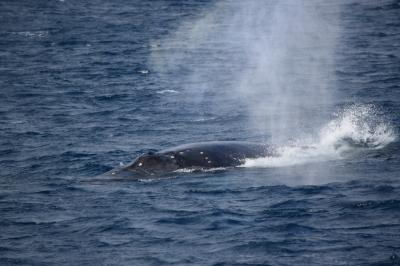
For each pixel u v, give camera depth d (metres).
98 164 117.81
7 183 107.38
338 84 195.62
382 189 94.31
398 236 77.94
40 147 131.88
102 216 89.06
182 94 189.12
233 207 89.94
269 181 100.94
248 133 140.25
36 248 79.50
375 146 120.62
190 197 95.00
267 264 72.56
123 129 147.00
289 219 84.69
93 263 74.81
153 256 75.94
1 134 143.88
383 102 165.75
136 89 198.25
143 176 105.56
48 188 103.31
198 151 110.75
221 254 75.62
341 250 75.00
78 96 188.25
